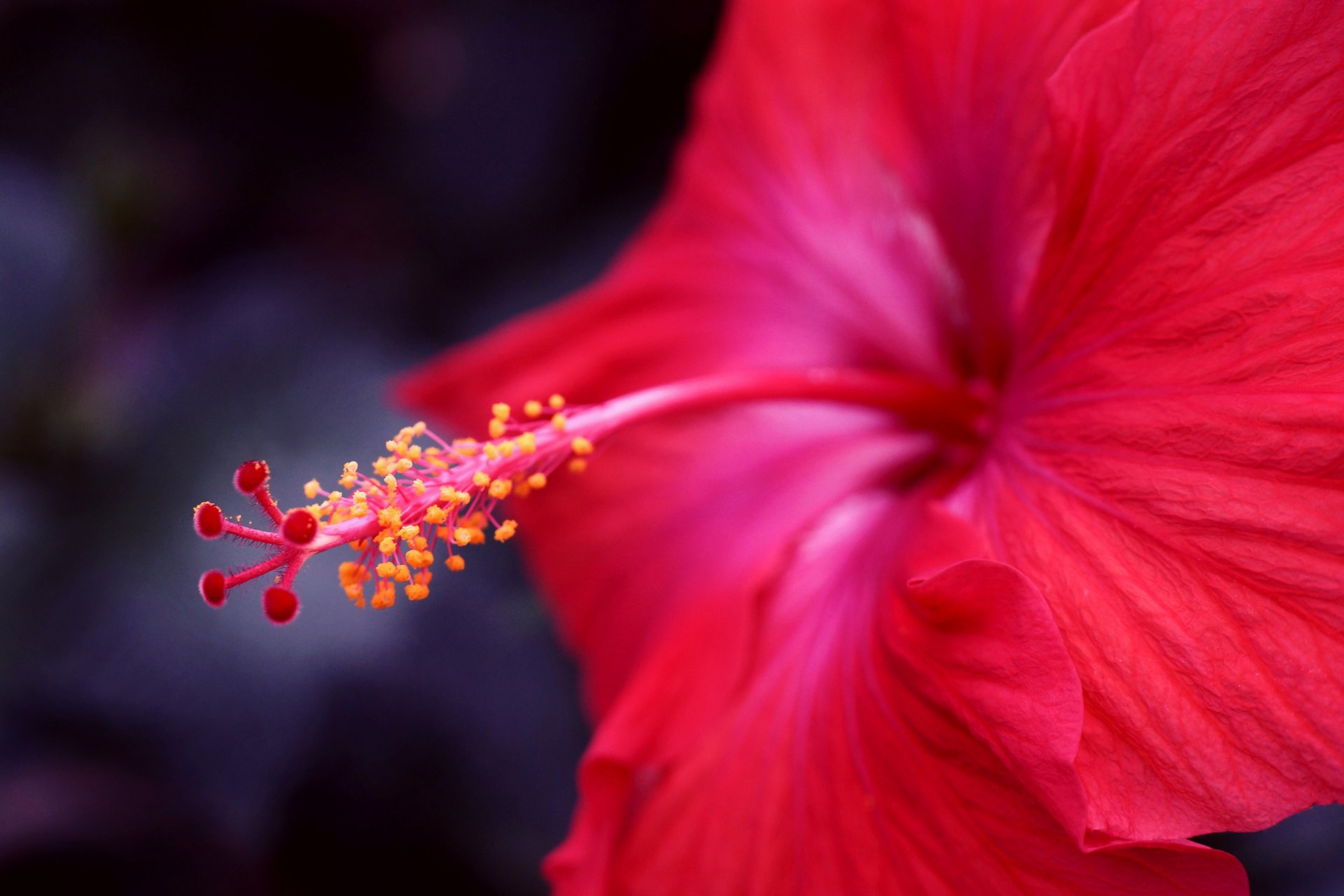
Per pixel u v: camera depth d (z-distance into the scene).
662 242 0.28
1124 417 0.20
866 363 0.26
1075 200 0.20
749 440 0.26
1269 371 0.19
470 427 0.27
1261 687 0.19
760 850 0.22
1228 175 0.19
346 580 0.21
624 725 0.23
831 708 0.22
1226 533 0.19
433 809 0.28
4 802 0.28
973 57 0.23
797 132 0.26
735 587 0.25
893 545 0.23
